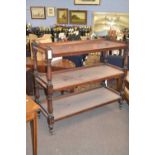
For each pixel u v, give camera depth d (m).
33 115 2.23
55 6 5.13
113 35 4.82
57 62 4.40
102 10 5.04
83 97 4.03
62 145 3.12
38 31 5.00
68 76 3.66
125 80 3.94
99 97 4.05
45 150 3.01
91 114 3.99
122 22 5.00
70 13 5.15
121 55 4.60
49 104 3.23
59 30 5.02
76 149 3.04
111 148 3.06
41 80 3.35
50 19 5.22
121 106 4.13
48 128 3.54
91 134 3.39
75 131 3.46
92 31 5.17
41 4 5.11
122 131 3.46
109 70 3.99
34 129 2.33
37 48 3.25
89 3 5.03
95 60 4.74
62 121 3.74
